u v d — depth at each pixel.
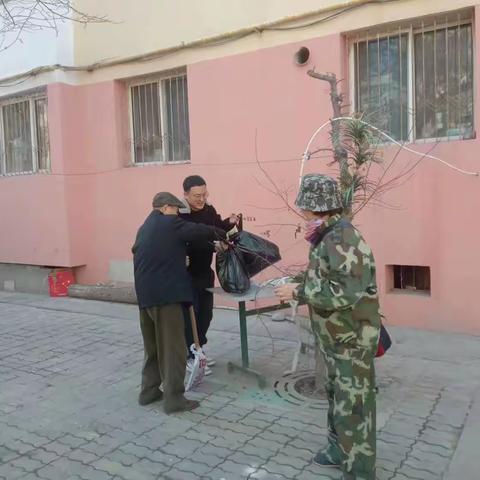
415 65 6.02
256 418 4.01
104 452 3.57
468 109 5.78
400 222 5.99
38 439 3.78
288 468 3.29
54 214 8.68
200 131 7.32
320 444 3.59
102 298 8.24
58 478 3.26
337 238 2.84
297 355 4.89
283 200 6.71
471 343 5.48
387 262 6.11
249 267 4.62
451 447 3.48
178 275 4.03
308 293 2.88
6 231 9.45
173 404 4.10
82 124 8.66
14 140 9.48
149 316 4.12
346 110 6.25
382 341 3.60
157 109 8.11
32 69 8.67
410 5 5.77
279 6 6.57
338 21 6.18
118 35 8.05
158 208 4.21
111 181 8.41
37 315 7.55
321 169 6.39
